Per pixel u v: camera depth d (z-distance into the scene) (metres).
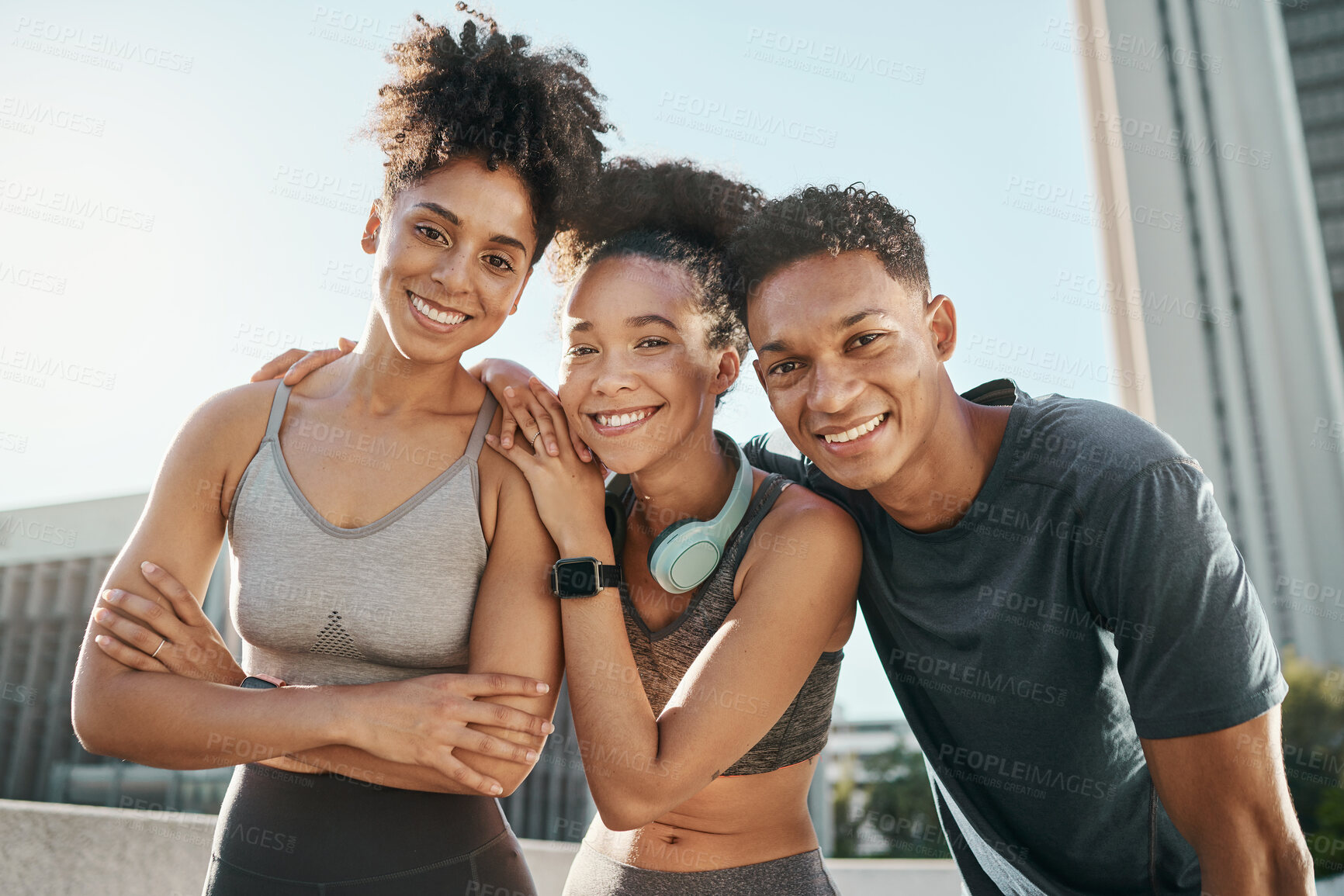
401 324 1.50
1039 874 1.71
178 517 1.52
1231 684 1.41
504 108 1.56
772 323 1.53
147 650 1.43
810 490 1.70
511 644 1.47
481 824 1.45
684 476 1.66
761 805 1.64
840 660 1.76
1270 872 1.48
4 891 2.83
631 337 1.58
